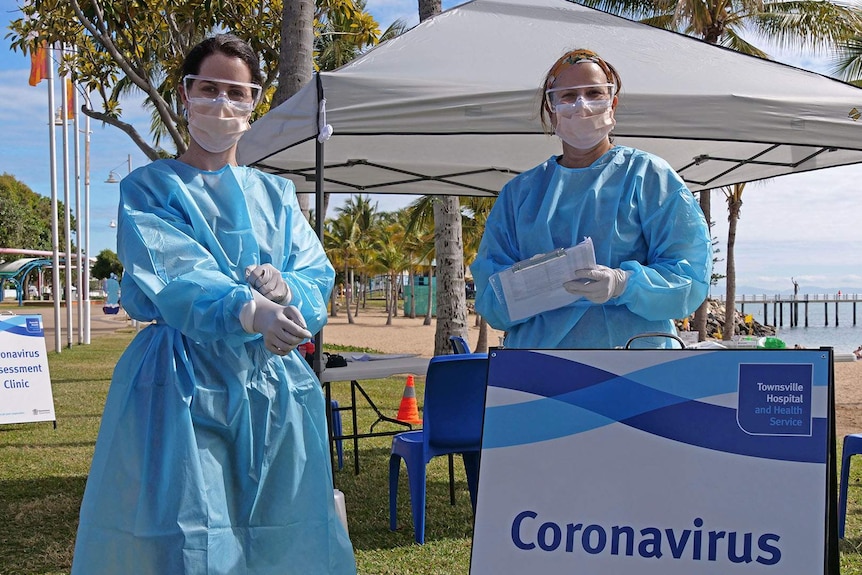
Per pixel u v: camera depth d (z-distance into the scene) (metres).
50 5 8.67
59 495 5.36
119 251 2.38
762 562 1.84
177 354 2.33
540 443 1.98
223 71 2.48
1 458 6.62
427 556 4.04
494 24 4.73
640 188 2.71
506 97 4.04
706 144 6.18
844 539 4.21
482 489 1.99
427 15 9.99
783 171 6.82
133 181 2.43
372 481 5.70
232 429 2.34
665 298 2.55
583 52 2.76
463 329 11.19
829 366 1.85
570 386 1.98
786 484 1.85
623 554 1.91
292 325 2.13
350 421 8.37
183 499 2.21
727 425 1.89
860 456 6.45
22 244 60.97
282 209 2.60
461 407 4.28
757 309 118.31
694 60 4.49
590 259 2.46
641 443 1.93
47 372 8.14
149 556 2.19
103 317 39.38
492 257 2.86
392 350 23.73
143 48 8.80
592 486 1.94
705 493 1.88
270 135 4.42
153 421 2.28
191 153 2.54
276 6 8.84
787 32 17.55
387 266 48.06
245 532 2.35
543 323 2.72
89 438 7.59
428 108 4.01
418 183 7.66
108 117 9.41
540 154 6.64
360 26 9.89
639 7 17.84
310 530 2.44
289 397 2.46
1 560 4.04
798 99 4.13
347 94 4.01
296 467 2.45
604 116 2.69
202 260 2.32
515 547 1.96
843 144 4.20
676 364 1.93
